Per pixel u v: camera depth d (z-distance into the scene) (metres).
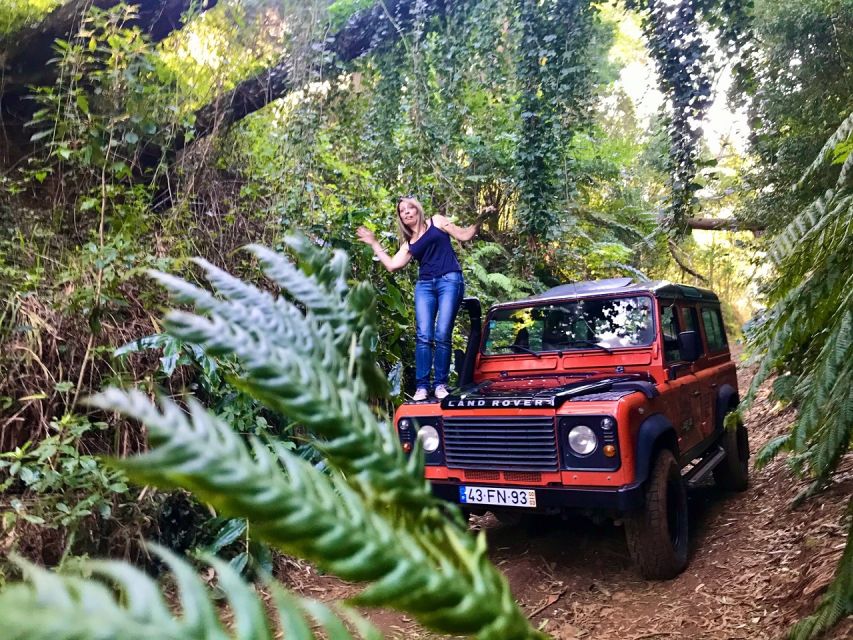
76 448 3.60
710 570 4.05
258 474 0.40
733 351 13.91
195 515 3.93
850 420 2.29
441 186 7.25
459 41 6.58
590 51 7.39
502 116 8.20
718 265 14.10
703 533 4.86
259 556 3.87
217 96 5.63
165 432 0.36
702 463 5.15
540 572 4.27
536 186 6.85
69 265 4.39
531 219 7.00
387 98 6.82
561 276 8.98
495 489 4.04
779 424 7.21
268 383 0.49
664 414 4.36
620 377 4.54
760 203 9.40
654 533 3.88
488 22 6.53
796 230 2.59
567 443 3.87
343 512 0.43
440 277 5.05
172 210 4.93
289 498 0.40
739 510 5.29
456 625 0.45
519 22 6.38
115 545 3.54
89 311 3.98
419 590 0.43
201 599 0.35
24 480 3.33
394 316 5.83
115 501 3.59
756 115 8.63
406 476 0.53
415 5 6.45
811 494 4.58
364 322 0.65
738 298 16.19
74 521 3.28
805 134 8.41
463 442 4.16
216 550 3.68
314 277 0.65
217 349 0.48
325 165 6.02
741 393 9.10
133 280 4.35
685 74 5.53
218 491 0.37
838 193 2.60
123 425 3.86
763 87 8.41
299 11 6.02
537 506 3.93
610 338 4.82
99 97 5.04
